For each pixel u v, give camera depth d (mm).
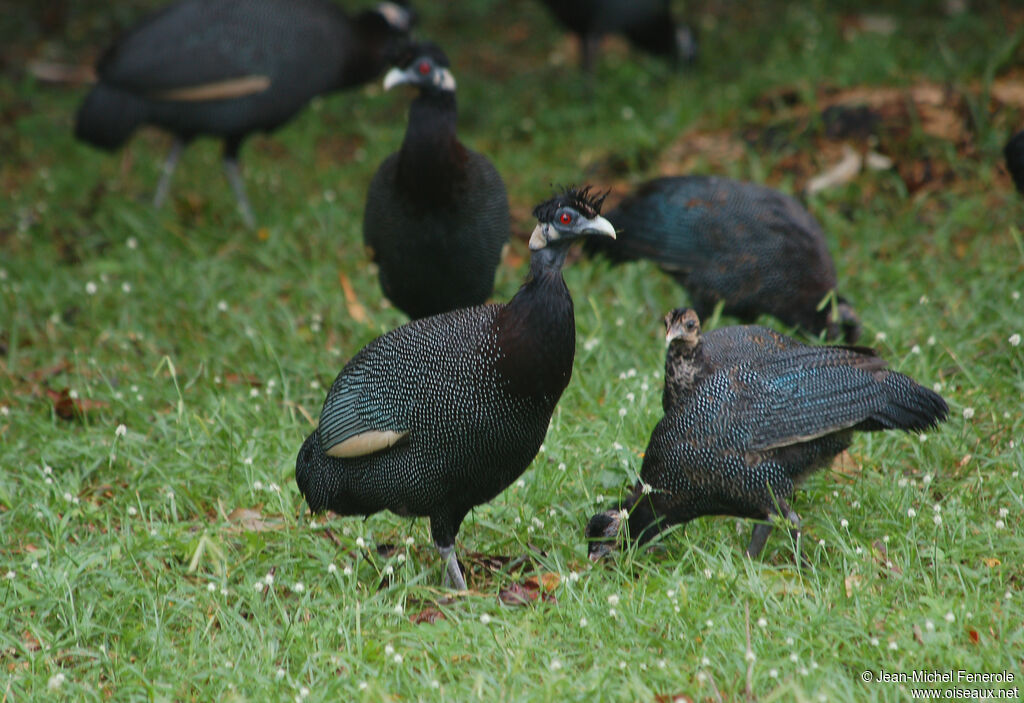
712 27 22188
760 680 6488
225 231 14570
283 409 10383
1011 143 11977
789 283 11070
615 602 7137
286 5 14672
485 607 7438
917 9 21359
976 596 7094
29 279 13141
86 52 22391
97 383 10977
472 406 7371
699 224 11164
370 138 18156
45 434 10000
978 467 8703
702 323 11422
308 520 8672
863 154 14789
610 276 12602
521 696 6379
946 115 14891
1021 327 10609
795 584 7500
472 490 7734
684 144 16281
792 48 20062
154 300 12609
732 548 8000
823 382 7867
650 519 8031
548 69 21156
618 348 11133
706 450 7777
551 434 9352
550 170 16484
